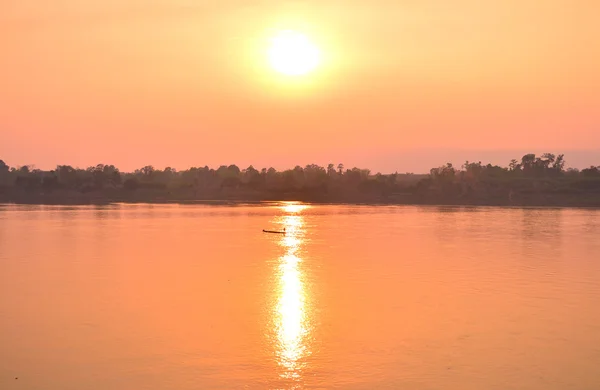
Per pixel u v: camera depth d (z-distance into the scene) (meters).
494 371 30.80
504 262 68.25
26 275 58.56
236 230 111.50
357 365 31.62
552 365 31.66
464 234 103.94
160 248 81.75
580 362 32.09
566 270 62.22
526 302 46.09
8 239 92.31
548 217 150.88
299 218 147.38
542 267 64.38
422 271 61.47
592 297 47.97
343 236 100.31
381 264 66.56
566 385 29.06
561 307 44.38
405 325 39.16
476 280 55.94
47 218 140.88
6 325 39.22
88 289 51.28
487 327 38.69
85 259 70.31
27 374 30.34
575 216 154.75
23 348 34.34
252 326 38.97
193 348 34.34
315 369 31.08
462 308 43.94
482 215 160.75
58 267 63.84
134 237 97.06
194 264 66.38
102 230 109.44
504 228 116.75
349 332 37.56
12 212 165.12
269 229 113.31
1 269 62.47
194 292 49.94
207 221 134.75
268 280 55.84
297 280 55.88
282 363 31.88
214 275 58.78
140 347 34.47
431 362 32.09
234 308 43.97
